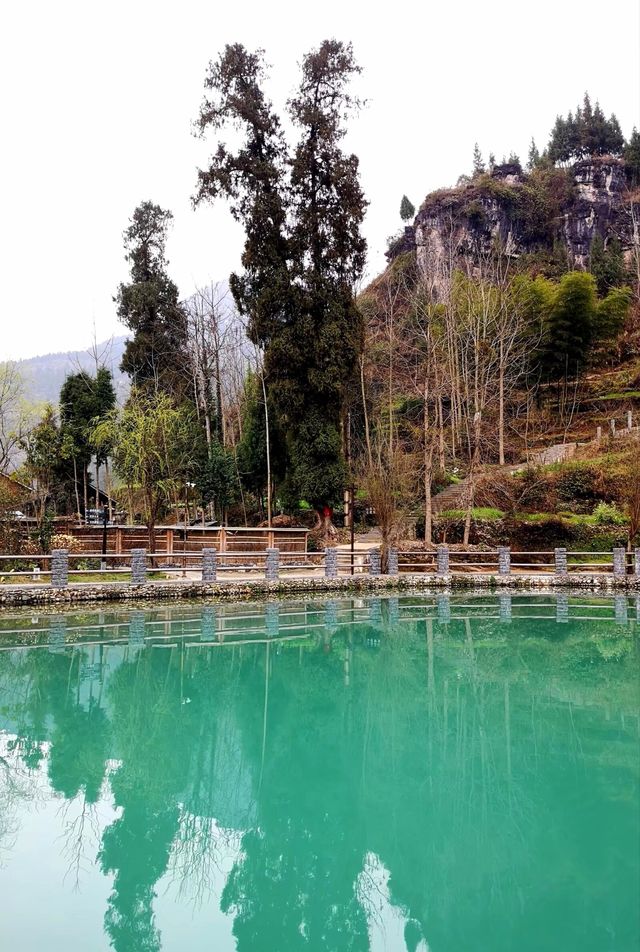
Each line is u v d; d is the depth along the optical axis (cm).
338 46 2575
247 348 4275
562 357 4166
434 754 787
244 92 2581
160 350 3475
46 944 442
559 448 3750
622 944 440
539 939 449
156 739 841
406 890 516
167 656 1247
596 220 7088
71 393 3388
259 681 1102
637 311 5316
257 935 470
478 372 3494
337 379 2470
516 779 710
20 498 2302
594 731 862
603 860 550
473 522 2706
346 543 2673
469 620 1641
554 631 1515
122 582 1764
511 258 6450
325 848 590
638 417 4053
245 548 2341
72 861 564
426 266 4878
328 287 2512
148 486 2197
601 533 2595
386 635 1458
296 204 2583
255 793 690
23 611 1609
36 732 864
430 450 2712
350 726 891
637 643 1396
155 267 3609
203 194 2614
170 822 636
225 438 3275
